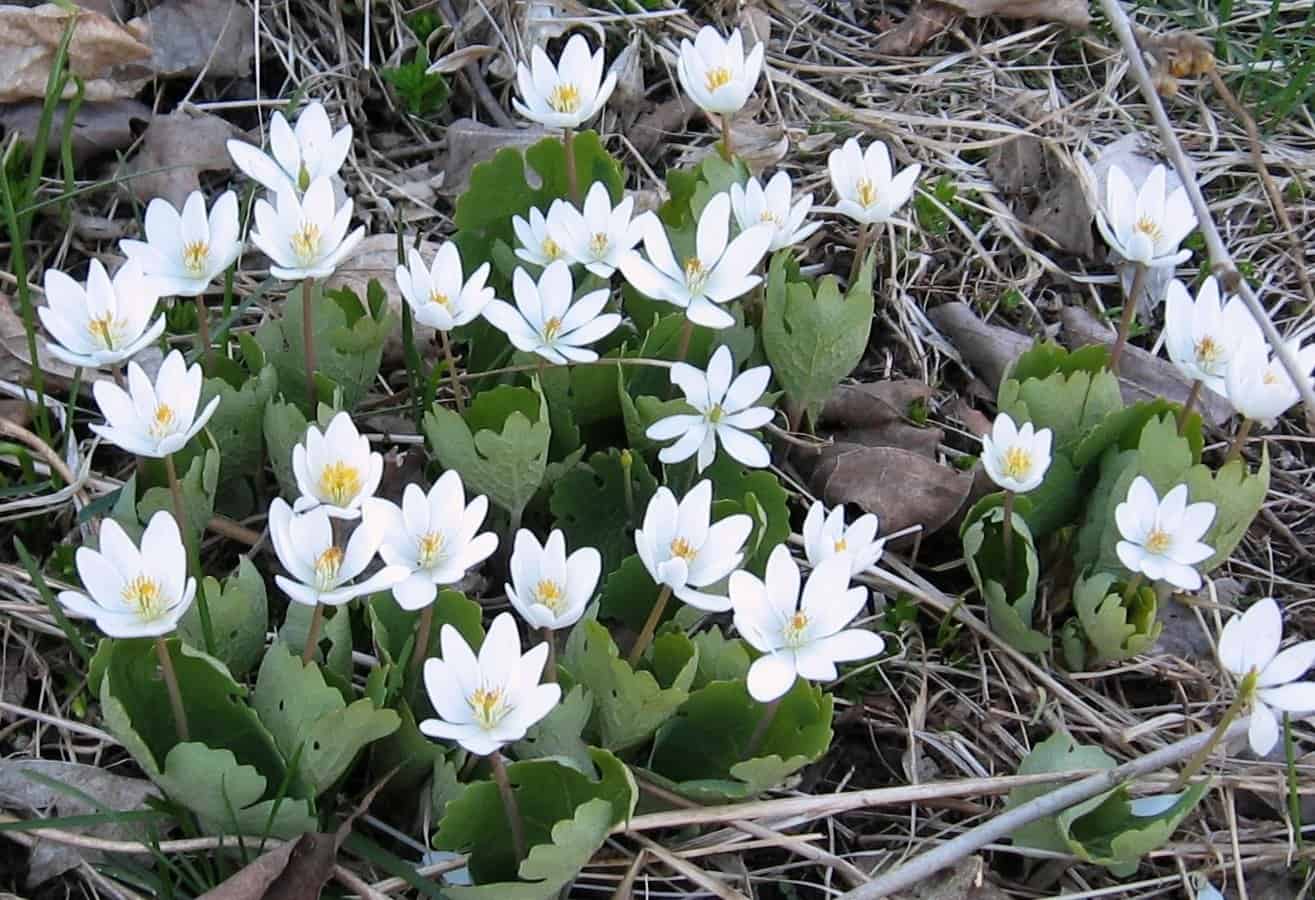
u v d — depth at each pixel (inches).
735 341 22.8
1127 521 19.5
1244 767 21.0
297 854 17.1
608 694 17.8
